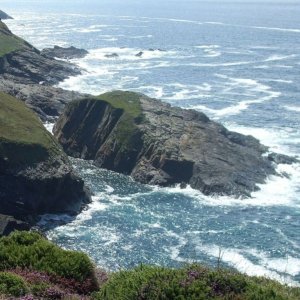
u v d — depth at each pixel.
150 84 147.38
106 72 164.25
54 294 19.34
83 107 94.06
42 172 66.31
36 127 76.12
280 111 118.00
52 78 142.88
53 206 65.75
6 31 163.25
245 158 81.12
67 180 67.31
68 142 92.50
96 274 24.11
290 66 183.25
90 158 88.81
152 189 74.12
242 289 17.38
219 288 17.36
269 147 90.19
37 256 22.25
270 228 61.12
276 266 51.62
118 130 86.19
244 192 71.50
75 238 57.59
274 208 67.25
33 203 63.66
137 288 17.45
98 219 63.22
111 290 18.39
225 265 51.34
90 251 54.19
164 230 60.06
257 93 137.88
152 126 85.06
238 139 88.75
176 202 69.12
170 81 152.62
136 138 83.75
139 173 78.62
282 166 81.12
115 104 91.31
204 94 135.75
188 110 94.88
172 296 16.91
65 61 172.25
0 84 116.25
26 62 144.62
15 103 83.94
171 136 83.06
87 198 68.94
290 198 70.50
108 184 76.19
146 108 90.50
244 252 54.72
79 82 145.38
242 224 62.16
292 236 59.03
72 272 21.50
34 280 20.27
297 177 77.56
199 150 80.44
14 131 71.56
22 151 67.69
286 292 20.25
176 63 188.12
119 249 54.81
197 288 16.98
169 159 77.44
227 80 155.88
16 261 21.94
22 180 64.50
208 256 53.53
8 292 18.58
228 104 124.56
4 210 62.09
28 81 135.25
